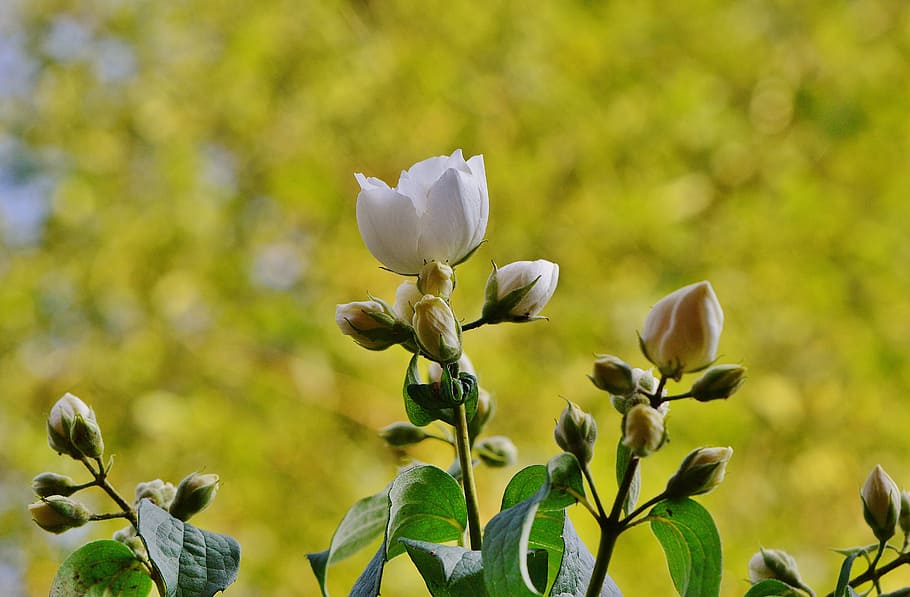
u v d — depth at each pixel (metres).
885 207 2.30
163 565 0.80
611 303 2.11
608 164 2.26
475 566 0.79
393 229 0.80
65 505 0.82
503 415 1.98
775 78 2.43
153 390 2.17
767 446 2.12
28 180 2.38
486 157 2.23
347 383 2.09
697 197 2.25
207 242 2.29
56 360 2.24
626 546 1.74
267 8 2.42
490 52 2.34
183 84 2.43
